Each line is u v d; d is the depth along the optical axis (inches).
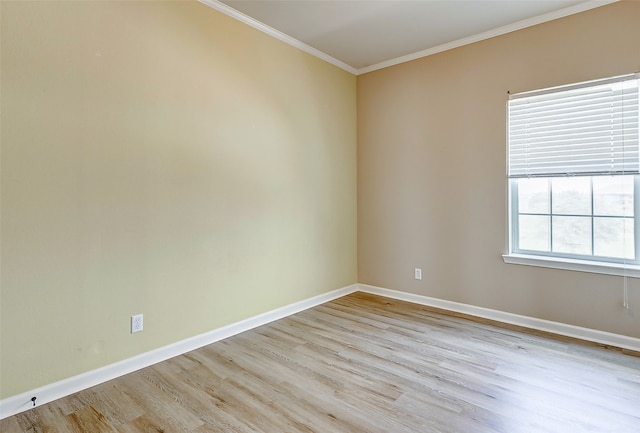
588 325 110.1
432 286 144.7
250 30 119.2
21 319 74.9
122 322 90.2
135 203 92.0
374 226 162.1
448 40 132.6
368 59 150.9
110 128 87.0
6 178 72.4
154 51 94.9
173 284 100.4
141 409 75.4
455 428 68.4
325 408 75.3
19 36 73.3
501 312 127.0
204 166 107.0
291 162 135.4
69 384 81.3
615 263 107.1
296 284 138.9
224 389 83.0
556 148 114.7
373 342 109.3
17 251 74.1
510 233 125.5
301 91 138.3
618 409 73.8
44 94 76.7
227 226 114.0
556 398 78.1
